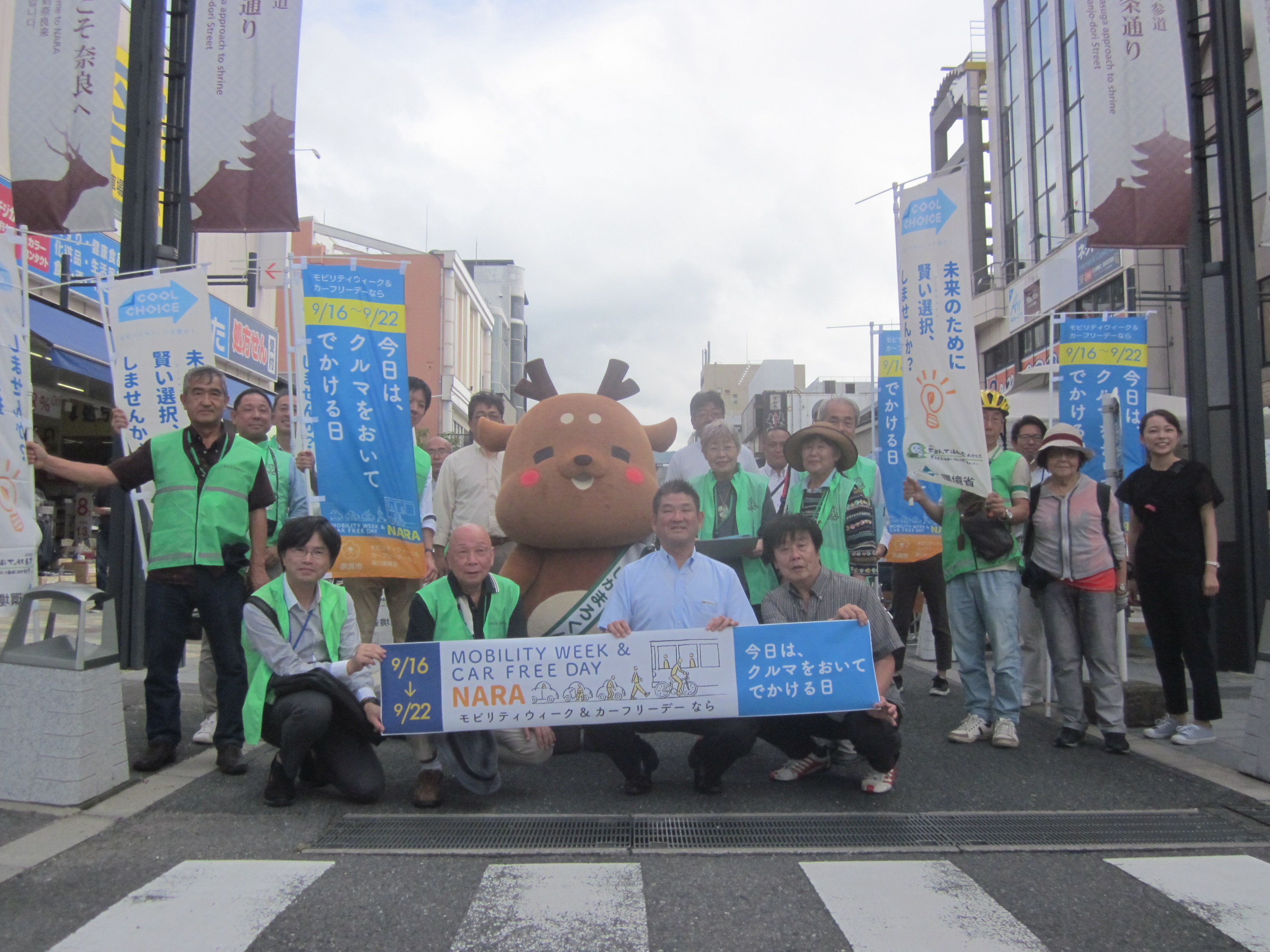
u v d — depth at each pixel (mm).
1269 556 7344
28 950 2879
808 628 4492
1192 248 7730
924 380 5684
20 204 6438
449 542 4699
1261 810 4348
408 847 3832
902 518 7719
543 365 6418
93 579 13461
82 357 12320
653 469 6082
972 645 5785
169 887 3367
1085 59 7105
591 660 4426
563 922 3109
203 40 6578
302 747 4199
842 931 3045
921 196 5738
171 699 4945
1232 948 2963
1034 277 23562
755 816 4246
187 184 7633
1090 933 3047
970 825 4137
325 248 31250
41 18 6453
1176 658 5719
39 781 4242
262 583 5184
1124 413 8266
